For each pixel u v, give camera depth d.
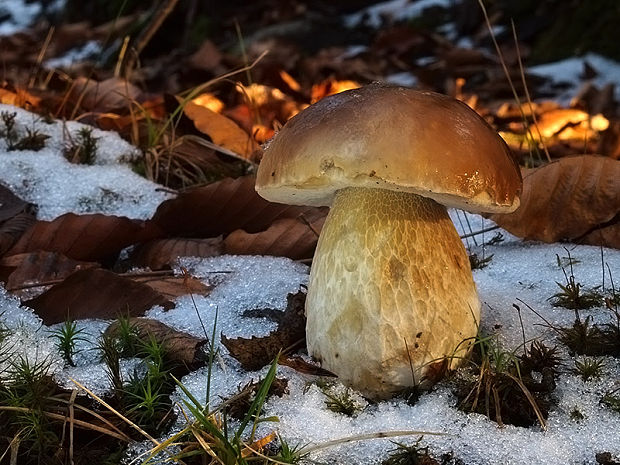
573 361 0.58
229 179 0.72
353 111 0.52
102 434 0.55
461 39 1.89
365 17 2.14
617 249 0.71
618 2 1.58
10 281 0.66
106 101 1.01
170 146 0.86
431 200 0.56
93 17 2.51
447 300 0.55
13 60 1.88
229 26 2.25
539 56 1.67
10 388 0.56
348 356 0.55
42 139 0.83
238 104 1.20
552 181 0.72
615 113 1.27
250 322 0.63
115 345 0.58
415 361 0.55
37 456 0.53
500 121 1.25
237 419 0.55
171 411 0.55
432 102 0.53
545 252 0.71
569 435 0.54
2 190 0.75
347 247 0.55
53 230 0.70
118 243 0.71
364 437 0.52
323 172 0.52
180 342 0.59
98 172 0.81
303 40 2.07
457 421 0.54
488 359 0.57
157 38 2.14
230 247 0.72
